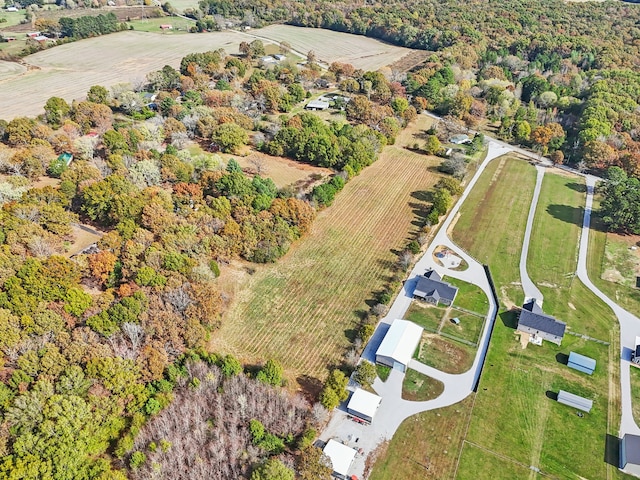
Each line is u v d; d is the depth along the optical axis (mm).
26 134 133500
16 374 67750
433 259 113312
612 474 69750
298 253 112250
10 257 85750
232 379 76938
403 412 78000
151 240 98312
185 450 67000
